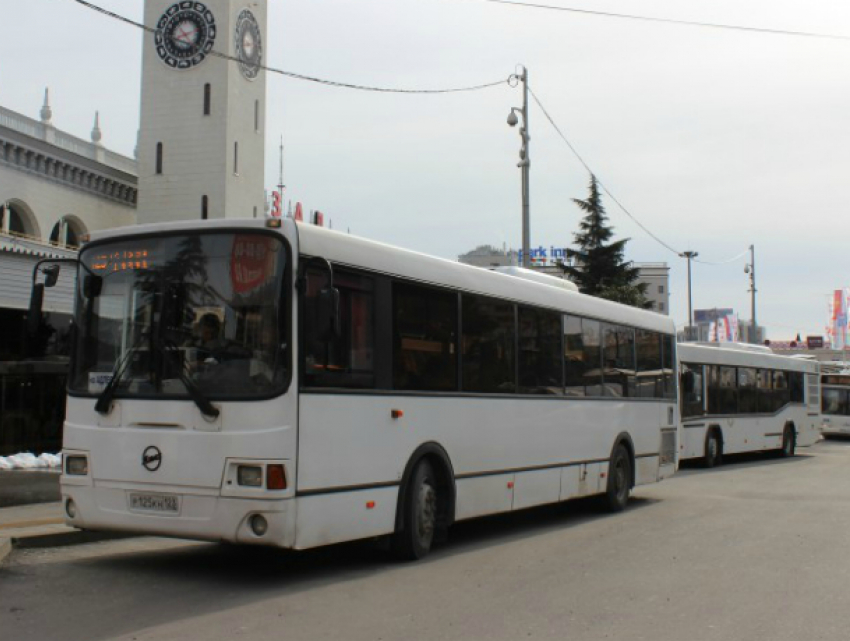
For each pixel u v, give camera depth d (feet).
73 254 72.59
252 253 26.63
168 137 177.27
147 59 179.52
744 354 93.04
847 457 104.01
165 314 27.17
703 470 80.53
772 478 71.05
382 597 25.57
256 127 186.91
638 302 169.58
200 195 175.01
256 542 25.30
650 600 25.76
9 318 65.00
